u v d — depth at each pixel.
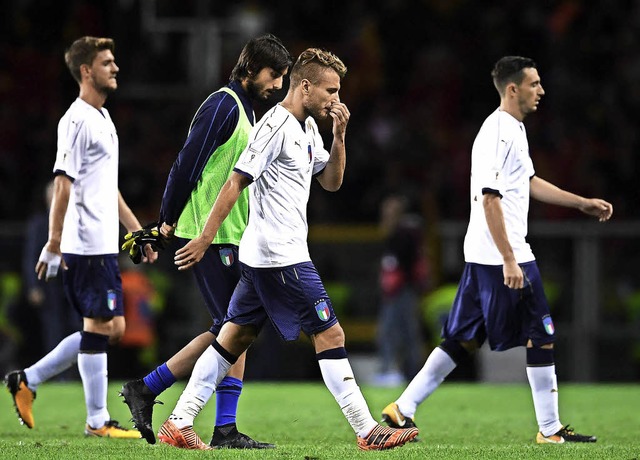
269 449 20.41
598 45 77.06
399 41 78.81
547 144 71.81
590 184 69.31
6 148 69.81
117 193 25.17
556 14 78.62
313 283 20.09
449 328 25.05
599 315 52.91
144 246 23.80
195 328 53.34
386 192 65.69
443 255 55.12
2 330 51.38
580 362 52.94
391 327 49.03
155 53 73.50
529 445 22.62
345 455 18.98
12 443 21.80
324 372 20.08
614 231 52.91
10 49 74.12
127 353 51.84
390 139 71.50
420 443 23.19
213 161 22.12
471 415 31.84
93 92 24.61
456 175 69.69
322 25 79.56
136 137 69.88
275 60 22.20
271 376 52.41
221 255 22.05
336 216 66.19
